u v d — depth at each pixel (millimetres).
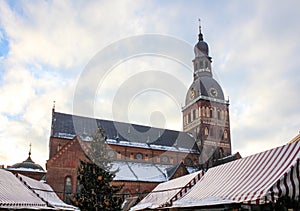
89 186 22969
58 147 50469
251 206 14727
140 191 47094
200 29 68500
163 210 23000
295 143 14547
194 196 19141
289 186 12500
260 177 14531
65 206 23875
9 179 20969
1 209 18078
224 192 15875
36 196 21203
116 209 23125
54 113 54094
